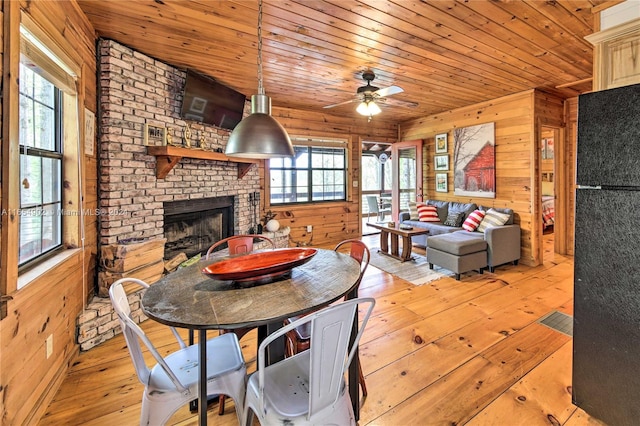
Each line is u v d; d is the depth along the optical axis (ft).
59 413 5.57
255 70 11.24
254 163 14.89
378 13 7.44
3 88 4.34
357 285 5.18
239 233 14.76
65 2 6.40
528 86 13.48
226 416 5.54
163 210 10.50
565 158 16.03
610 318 4.94
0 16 4.30
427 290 11.61
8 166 4.43
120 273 8.52
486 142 15.97
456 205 17.44
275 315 3.90
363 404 5.74
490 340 7.95
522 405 5.66
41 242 6.49
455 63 10.65
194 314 3.95
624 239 4.74
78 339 7.36
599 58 6.31
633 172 4.60
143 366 4.56
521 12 7.44
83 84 7.39
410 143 20.10
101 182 8.67
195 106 11.13
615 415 4.92
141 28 8.13
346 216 20.76
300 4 7.03
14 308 4.75
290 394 4.18
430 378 6.48
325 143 19.54
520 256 14.73
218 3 6.98
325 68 11.09
